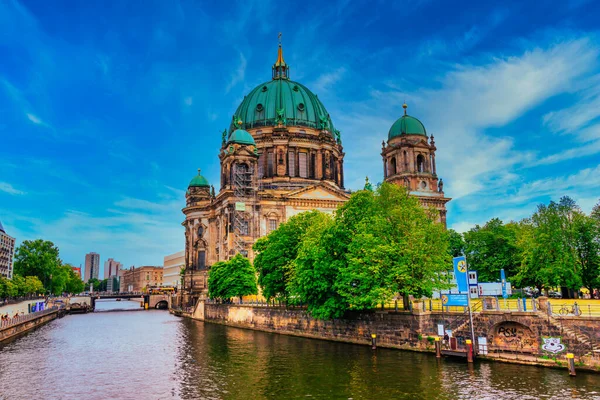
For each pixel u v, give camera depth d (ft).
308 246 223.30
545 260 239.30
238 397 125.49
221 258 419.13
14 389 139.13
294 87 489.67
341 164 501.97
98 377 154.10
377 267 188.14
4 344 236.02
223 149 475.31
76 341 246.27
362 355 178.40
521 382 130.62
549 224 241.96
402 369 150.92
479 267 311.68
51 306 476.54
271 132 457.68
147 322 375.86
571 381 130.31
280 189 427.74
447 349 170.60
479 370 146.20
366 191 223.92
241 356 185.57
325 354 183.83
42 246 633.61
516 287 288.51
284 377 145.89
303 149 456.04
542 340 150.92
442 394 122.21
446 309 183.21
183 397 127.13
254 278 343.46
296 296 246.68
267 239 301.02
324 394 125.59
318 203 406.41
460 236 371.76
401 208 206.49
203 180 547.49
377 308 207.62
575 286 230.89
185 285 485.56
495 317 162.30
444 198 409.08
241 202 391.24
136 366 171.73
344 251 214.28
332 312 212.02
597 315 151.33
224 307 344.08
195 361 177.78
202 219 479.00
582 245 240.32
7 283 460.14
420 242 195.21
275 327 273.54
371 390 127.95
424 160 418.92
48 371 164.76
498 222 337.72
